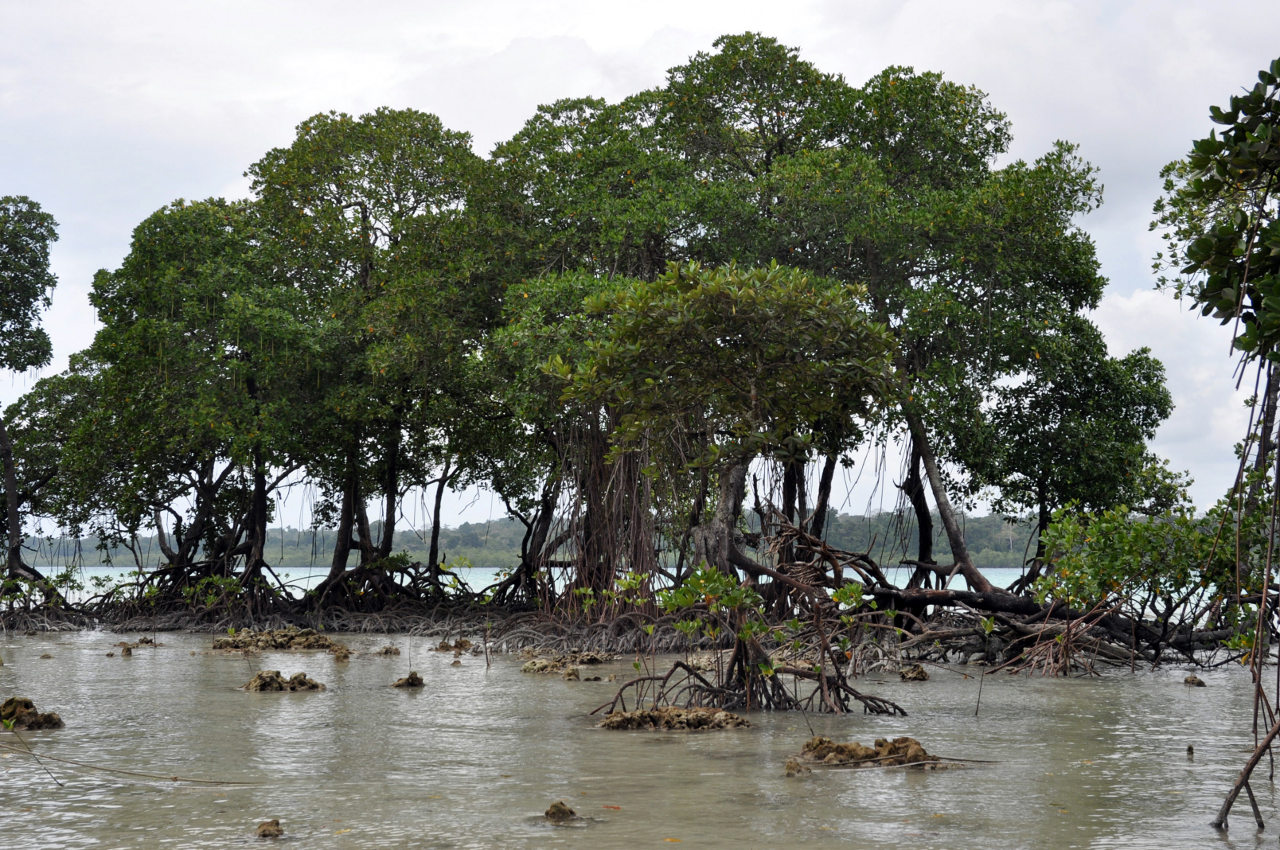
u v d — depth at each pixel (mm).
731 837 7293
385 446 35375
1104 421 30031
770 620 22234
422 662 22484
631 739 11859
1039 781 9352
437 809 8266
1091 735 12211
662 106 30297
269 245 33094
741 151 30359
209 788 9188
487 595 33281
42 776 9773
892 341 16766
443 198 33125
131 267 33781
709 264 27469
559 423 27938
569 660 21172
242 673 19859
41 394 40000
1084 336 30484
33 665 21656
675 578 24688
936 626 23047
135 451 33875
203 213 34250
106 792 9031
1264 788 9062
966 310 25844
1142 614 20516
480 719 13578
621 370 16453
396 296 30047
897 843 7125
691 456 23312
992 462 29141
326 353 32719
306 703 15305
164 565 36125
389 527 35406
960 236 26406
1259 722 13258
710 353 16562
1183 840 7188
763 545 21625
